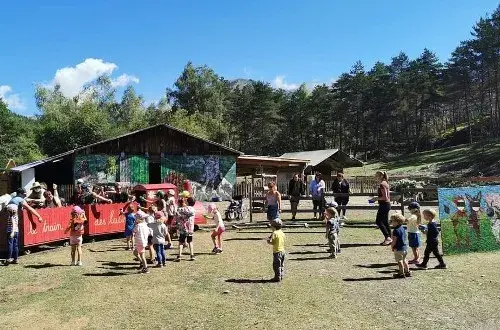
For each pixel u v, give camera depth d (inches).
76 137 2305.6
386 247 554.6
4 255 531.2
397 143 3831.2
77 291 385.4
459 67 3307.1
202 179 1344.7
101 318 319.3
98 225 644.7
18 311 338.3
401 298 351.6
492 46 3009.4
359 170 3068.4
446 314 315.9
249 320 308.0
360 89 3693.4
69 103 2893.7
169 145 1318.9
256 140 3811.5
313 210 788.6
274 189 657.0
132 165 1272.1
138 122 3132.4
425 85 3385.8
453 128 3924.7
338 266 458.9
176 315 321.4
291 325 297.6
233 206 853.8
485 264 463.5
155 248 470.6
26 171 1204.5
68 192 1178.0
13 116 2655.0
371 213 907.4
